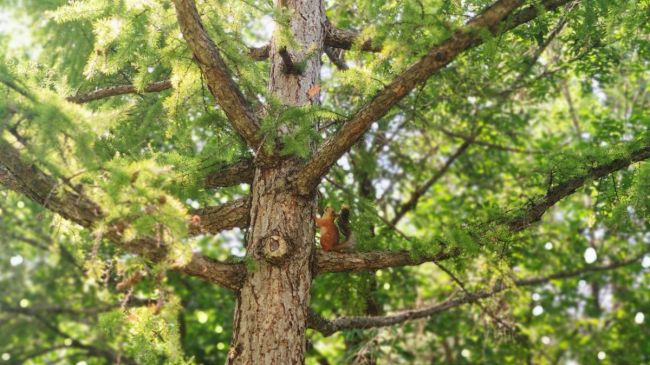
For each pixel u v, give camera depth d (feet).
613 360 39.01
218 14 15.02
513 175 34.12
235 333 14.83
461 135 32.27
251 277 15.01
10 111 12.07
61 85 15.96
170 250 12.44
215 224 16.40
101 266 14.23
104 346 35.99
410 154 35.09
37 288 38.04
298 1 18.28
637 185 16.24
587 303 40.73
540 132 42.63
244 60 15.23
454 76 25.46
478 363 35.27
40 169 13.00
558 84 35.65
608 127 30.73
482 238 16.08
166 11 14.40
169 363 15.46
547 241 35.29
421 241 16.07
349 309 25.04
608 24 17.93
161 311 12.83
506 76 30.91
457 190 38.70
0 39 19.29
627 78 34.53
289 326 14.69
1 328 37.50
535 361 40.19
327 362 36.65
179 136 16.78
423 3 12.80
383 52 13.32
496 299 25.03
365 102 14.51
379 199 31.37
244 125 14.89
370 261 15.94
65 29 17.69
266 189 15.74
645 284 40.63
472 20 13.02
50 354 42.01
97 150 13.44
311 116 14.56
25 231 34.27
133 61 16.93
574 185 16.65
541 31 21.53
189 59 14.56
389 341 26.25
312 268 15.69
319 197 22.66
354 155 28.25
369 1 13.67
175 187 15.11
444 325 33.65
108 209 12.10
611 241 37.93
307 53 16.62
